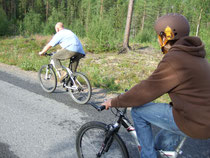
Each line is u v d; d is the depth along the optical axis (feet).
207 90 5.03
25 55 32.32
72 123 12.09
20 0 186.91
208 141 10.62
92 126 7.25
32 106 14.28
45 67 17.21
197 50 5.08
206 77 5.06
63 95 16.87
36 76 22.63
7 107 13.88
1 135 10.40
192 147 10.05
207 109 4.98
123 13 150.41
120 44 43.16
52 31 94.17
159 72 5.17
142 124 6.32
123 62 30.60
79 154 7.84
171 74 5.02
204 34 39.37
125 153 6.68
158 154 6.54
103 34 39.78
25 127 11.33
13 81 20.11
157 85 5.19
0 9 73.46
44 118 12.55
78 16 204.13
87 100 14.69
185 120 5.16
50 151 9.32
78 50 15.81
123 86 20.86
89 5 168.55
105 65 28.96
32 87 18.51
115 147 7.03
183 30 5.41
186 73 4.93
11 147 9.45
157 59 33.88
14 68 26.03
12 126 11.35
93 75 22.84
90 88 14.49
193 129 5.07
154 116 5.87
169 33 5.45
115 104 6.00
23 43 45.60
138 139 6.55
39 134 10.69
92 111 13.93
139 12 156.35
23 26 97.14
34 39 50.70
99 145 7.42
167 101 17.03
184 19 5.49
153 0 156.25
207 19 49.75
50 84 17.15
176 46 5.18
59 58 15.90
